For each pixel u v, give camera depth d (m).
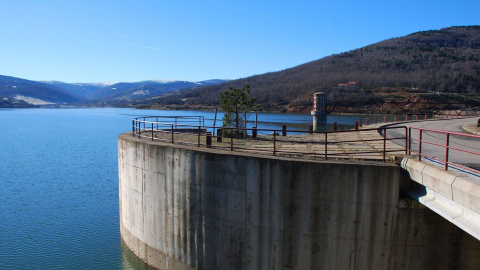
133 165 15.63
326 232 10.56
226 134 22.78
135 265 15.23
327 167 10.38
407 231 9.95
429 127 27.69
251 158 11.44
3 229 19.83
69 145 59.31
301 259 10.92
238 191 11.80
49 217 21.78
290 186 10.85
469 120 38.78
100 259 16.08
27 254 16.66
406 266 10.04
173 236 13.72
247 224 11.71
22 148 54.94
